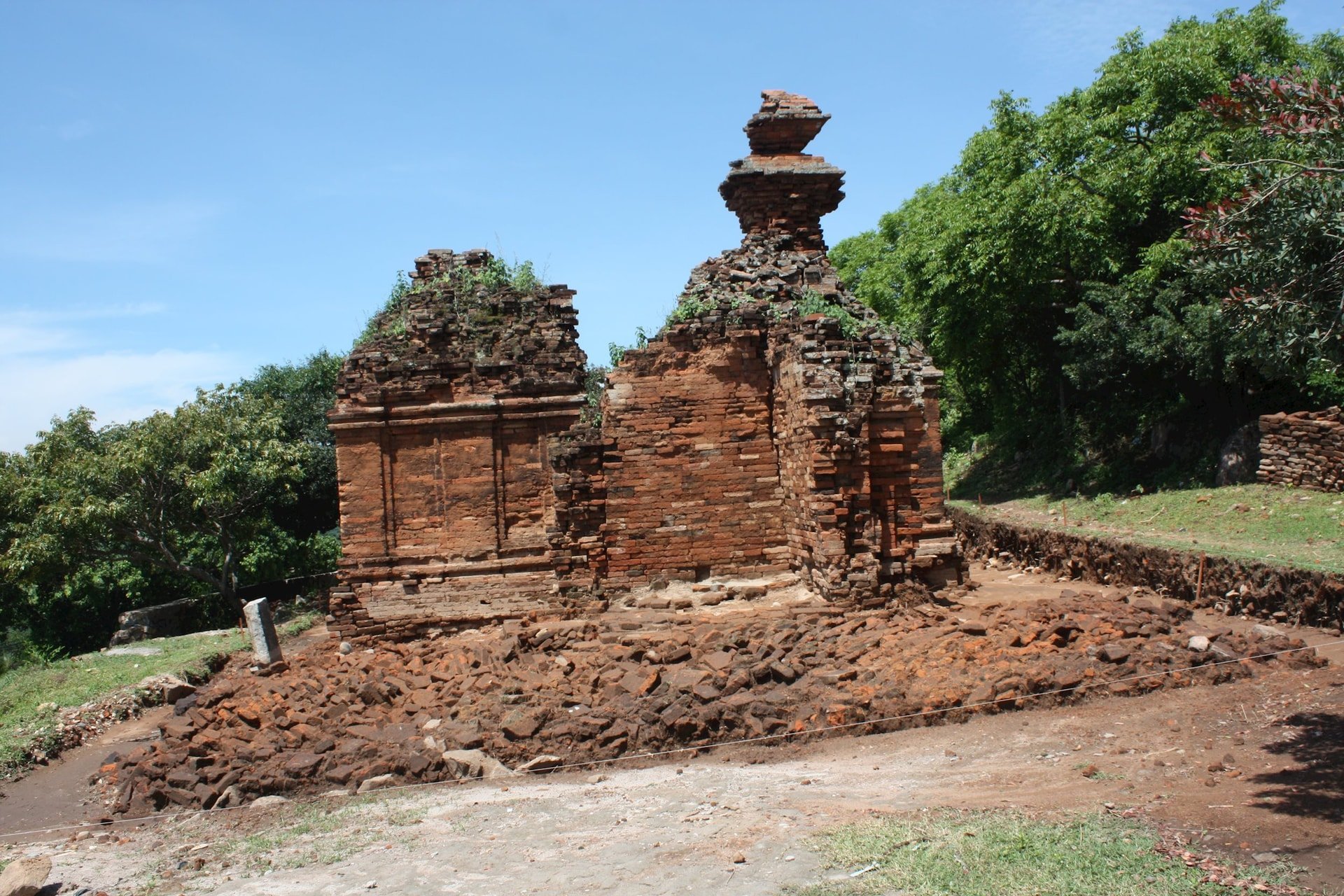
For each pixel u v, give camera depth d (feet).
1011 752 36.09
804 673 44.45
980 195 107.96
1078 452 114.62
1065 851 26.30
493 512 59.82
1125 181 94.68
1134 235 104.58
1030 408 132.77
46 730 51.39
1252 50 93.50
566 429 60.59
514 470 60.54
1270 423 81.10
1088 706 40.27
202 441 96.02
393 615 59.11
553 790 36.91
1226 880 24.00
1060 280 108.88
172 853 33.78
